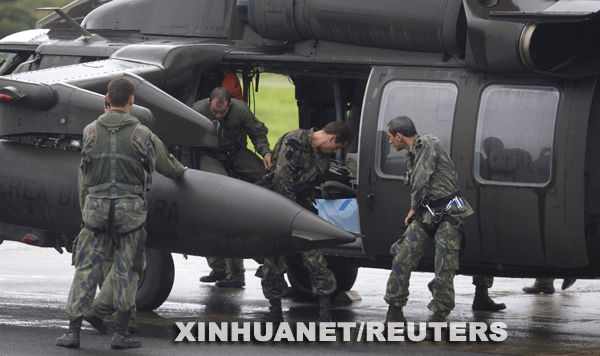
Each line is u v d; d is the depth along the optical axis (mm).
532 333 19453
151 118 17844
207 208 18109
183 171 17953
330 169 22000
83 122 18562
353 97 23969
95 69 20469
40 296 23453
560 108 17953
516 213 18156
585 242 17953
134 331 18375
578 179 17734
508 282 29203
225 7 22953
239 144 22016
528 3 17969
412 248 17984
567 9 17250
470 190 18547
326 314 19188
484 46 18297
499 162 18312
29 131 19016
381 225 19516
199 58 21859
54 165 19391
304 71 22203
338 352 16719
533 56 18016
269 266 19406
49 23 26875
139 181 16203
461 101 18797
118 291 16219
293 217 17453
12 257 32812
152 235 18844
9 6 75188
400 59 19844
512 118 18328
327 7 20438
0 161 19922
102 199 15969
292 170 18500
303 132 18609
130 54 21844
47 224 19625
